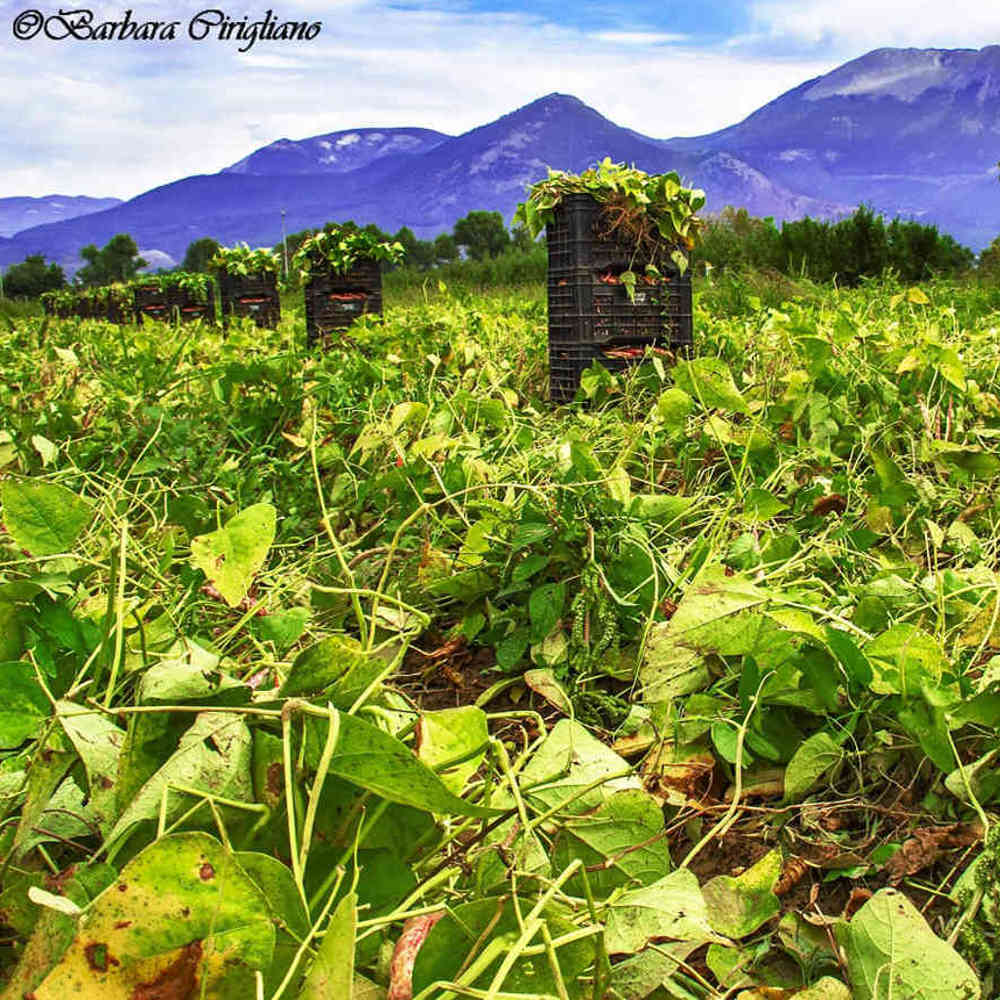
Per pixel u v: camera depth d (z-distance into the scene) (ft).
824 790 5.16
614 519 6.82
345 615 7.59
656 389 13.16
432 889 3.73
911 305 19.89
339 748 3.32
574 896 4.02
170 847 2.66
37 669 3.91
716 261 50.70
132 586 6.32
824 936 3.91
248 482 9.92
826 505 8.61
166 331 24.16
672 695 5.54
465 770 3.91
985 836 4.29
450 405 10.48
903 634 5.02
